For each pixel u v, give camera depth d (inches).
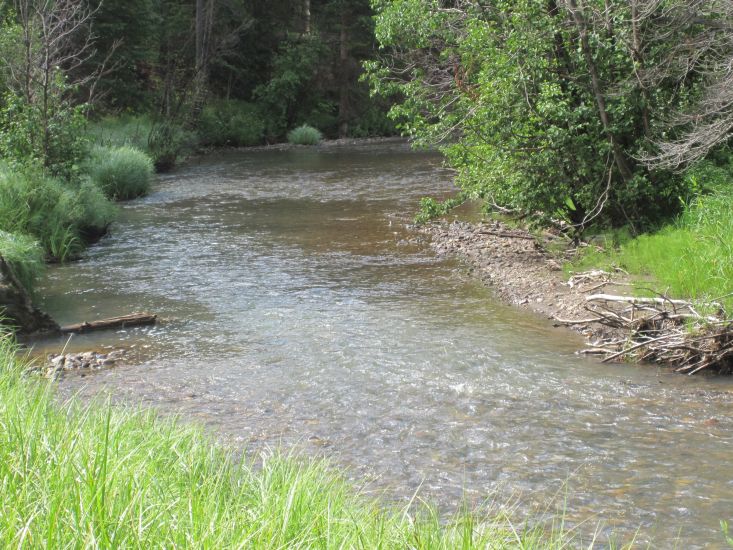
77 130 738.2
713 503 224.1
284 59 1900.8
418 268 550.9
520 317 429.7
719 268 394.9
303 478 169.8
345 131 1983.3
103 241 662.5
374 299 471.8
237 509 145.9
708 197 490.9
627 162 527.8
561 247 573.6
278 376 344.8
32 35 820.6
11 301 406.3
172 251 620.1
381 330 409.4
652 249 466.9
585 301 426.3
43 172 646.5
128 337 407.8
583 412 298.2
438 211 591.2
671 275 412.5
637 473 244.8
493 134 531.8
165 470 172.1
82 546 114.0
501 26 541.6
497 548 152.4
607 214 547.5
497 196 559.5
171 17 1845.5
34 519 119.9
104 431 181.0
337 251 614.2
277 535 130.9
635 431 279.1
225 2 1838.1
